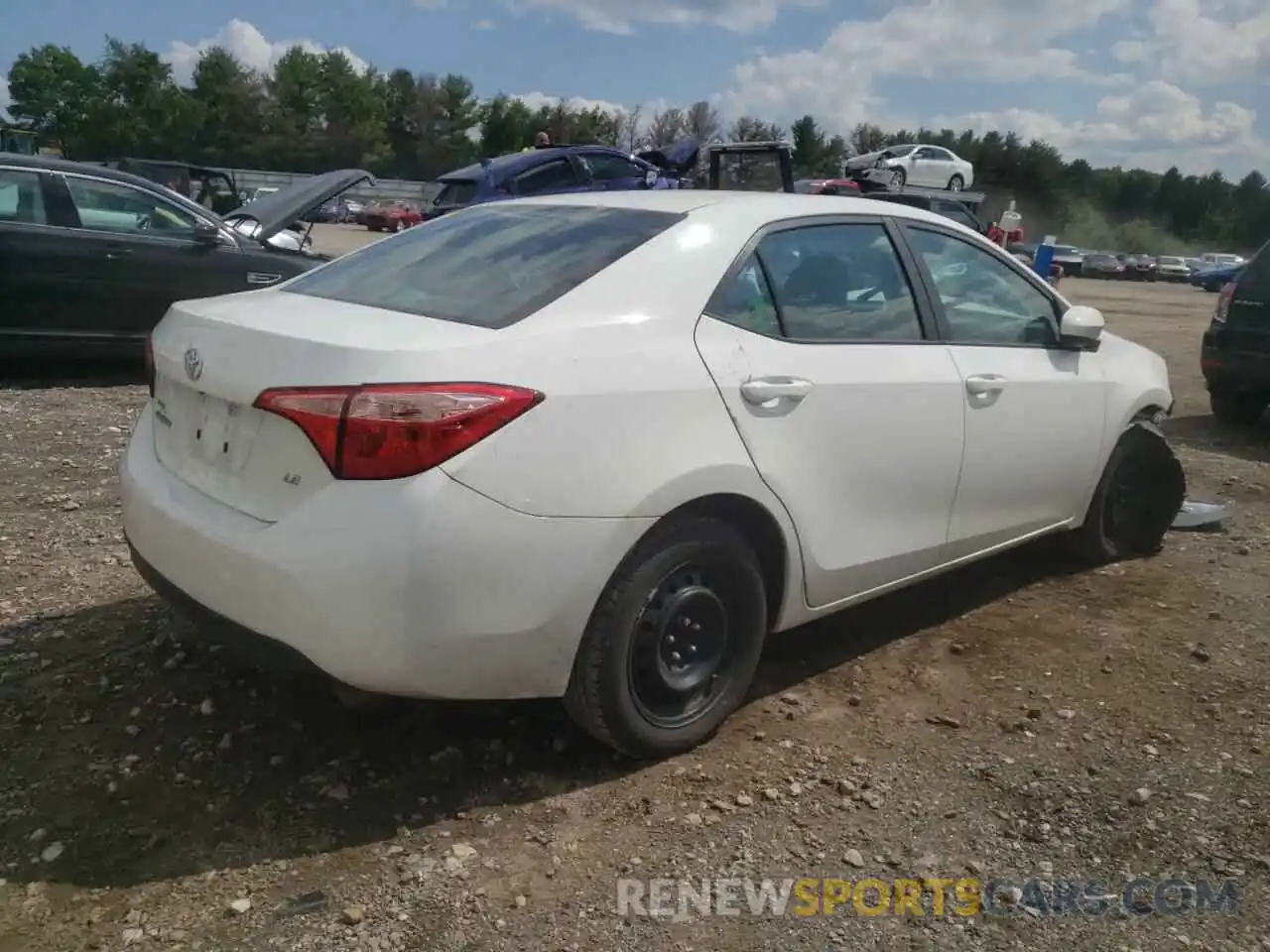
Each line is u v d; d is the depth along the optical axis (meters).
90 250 8.16
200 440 3.00
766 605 3.38
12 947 2.39
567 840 2.82
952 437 3.80
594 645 2.91
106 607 4.05
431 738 3.26
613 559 2.85
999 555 5.10
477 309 2.98
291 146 86.06
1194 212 102.38
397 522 2.55
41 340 8.10
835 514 3.45
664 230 3.27
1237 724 3.52
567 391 2.76
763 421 3.18
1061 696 3.69
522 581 2.70
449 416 2.58
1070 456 4.42
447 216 3.88
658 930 2.51
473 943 2.45
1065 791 3.11
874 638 4.13
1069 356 4.43
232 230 9.00
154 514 3.01
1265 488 6.61
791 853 2.80
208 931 2.46
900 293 3.80
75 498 5.36
